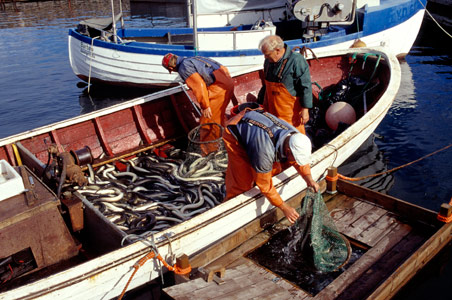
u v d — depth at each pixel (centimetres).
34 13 2394
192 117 661
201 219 365
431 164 628
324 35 959
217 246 379
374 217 433
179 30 1117
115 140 604
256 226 410
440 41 1438
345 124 618
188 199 476
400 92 937
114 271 321
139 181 516
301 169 331
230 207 379
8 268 365
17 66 1326
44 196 368
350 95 682
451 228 398
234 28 1098
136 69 966
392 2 1130
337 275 364
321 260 372
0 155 517
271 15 1155
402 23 1072
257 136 322
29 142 535
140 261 326
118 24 1992
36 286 294
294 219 352
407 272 349
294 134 315
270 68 467
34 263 378
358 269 358
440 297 376
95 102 1016
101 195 485
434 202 536
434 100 879
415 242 391
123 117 612
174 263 357
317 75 739
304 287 353
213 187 496
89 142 585
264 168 326
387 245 389
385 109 551
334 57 742
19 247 357
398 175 603
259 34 917
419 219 416
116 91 1088
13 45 1606
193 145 543
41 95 1067
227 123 352
